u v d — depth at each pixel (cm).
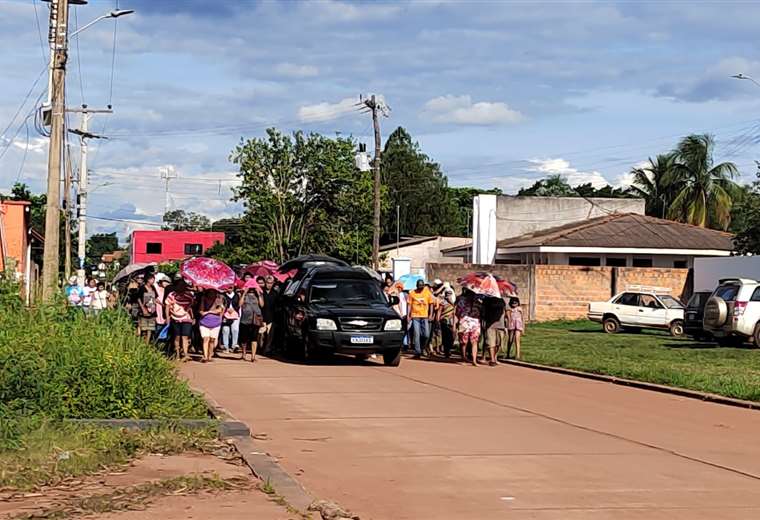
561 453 1074
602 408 1466
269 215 5091
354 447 1095
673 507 827
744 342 2861
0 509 738
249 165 5103
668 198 6344
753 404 1483
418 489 884
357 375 1897
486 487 895
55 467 877
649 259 4703
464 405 1470
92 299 2103
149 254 7825
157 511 745
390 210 8006
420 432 1204
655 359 2325
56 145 2181
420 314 2364
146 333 2084
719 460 1052
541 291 4081
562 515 792
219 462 962
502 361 2281
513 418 1339
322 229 5172
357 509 805
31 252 4309
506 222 5559
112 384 1149
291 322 2241
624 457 1057
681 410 1461
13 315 1321
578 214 5644
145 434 1055
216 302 2133
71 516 722
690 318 3084
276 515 743
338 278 2269
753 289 2788
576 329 3753
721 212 5959
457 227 8550
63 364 1157
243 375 1862
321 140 5150
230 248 5675
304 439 1142
